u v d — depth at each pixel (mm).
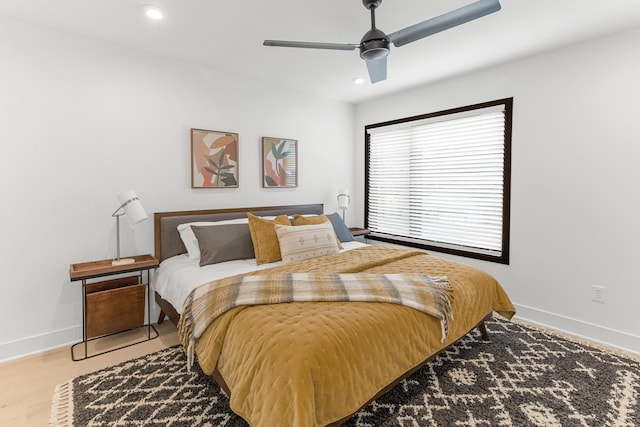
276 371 1266
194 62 3082
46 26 2369
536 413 1740
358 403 1404
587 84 2584
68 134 2496
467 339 2605
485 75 3213
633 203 2414
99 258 2670
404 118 4016
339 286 1868
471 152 3432
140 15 2211
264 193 3709
